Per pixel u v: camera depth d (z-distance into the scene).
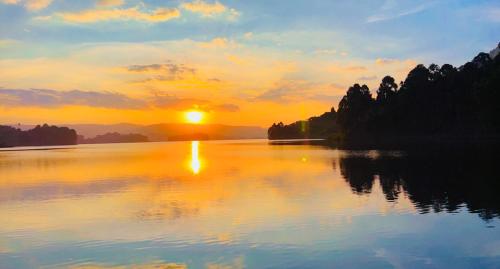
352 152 97.25
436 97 154.12
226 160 85.00
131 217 28.14
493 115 108.19
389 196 33.53
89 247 21.52
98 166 76.12
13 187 46.56
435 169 51.97
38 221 27.84
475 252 18.98
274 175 52.06
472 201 30.08
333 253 19.28
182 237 22.66
